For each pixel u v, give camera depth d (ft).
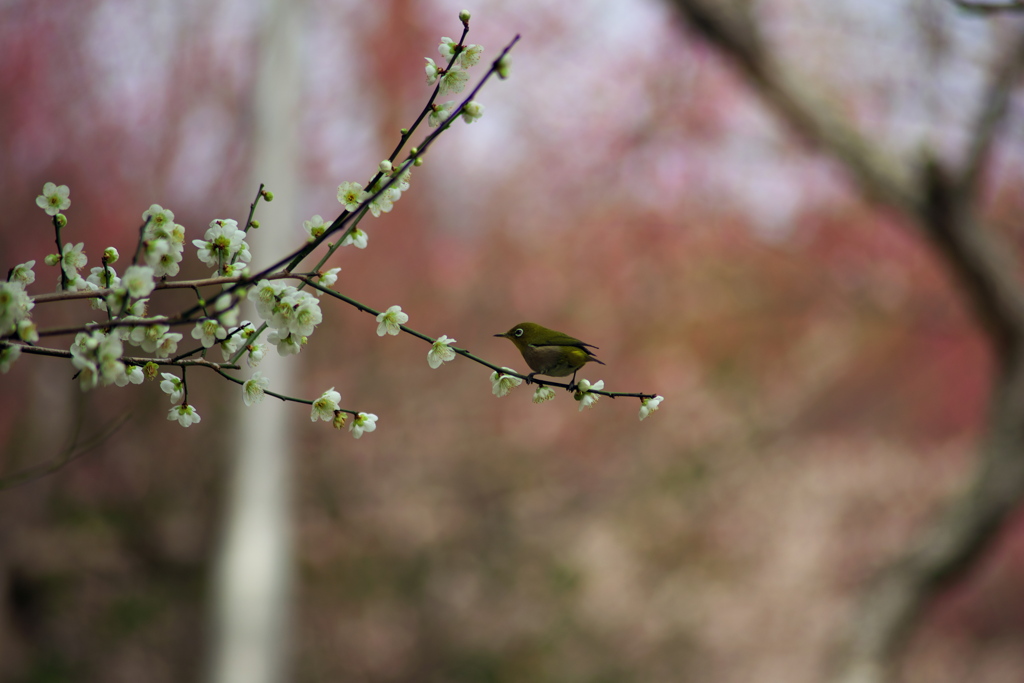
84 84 38.29
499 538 45.68
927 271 37.81
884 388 49.03
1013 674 42.27
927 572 27.89
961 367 45.14
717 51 28.76
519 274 48.26
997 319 26.35
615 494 49.85
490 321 48.37
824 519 49.14
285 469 31.48
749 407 51.37
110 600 37.76
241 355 6.44
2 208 36.76
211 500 37.50
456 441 46.39
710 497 49.96
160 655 36.52
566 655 41.24
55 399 37.55
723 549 48.34
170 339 6.34
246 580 28.76
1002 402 27.20
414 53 46.11
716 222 42.24
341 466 43.29
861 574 45.55
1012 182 32.78
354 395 44.75
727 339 47.60
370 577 41.96
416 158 6.36
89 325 5.76
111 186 38.91
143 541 38.22
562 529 47.52
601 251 46.50
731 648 42.78
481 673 39.70
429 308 47.06
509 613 42.68
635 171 43.75
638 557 47.39
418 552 43.39
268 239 32.37
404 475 44.91
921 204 25.80
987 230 26.11
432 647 40.40
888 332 45.06
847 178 31.65
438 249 48.32
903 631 28.55
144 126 39.55
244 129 39.32
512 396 48.08
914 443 50.21
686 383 50.60
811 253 39.93
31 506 37.14
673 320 47.80
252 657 27.66
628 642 42.68
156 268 6.42
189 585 38.01
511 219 48.24
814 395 50.90
